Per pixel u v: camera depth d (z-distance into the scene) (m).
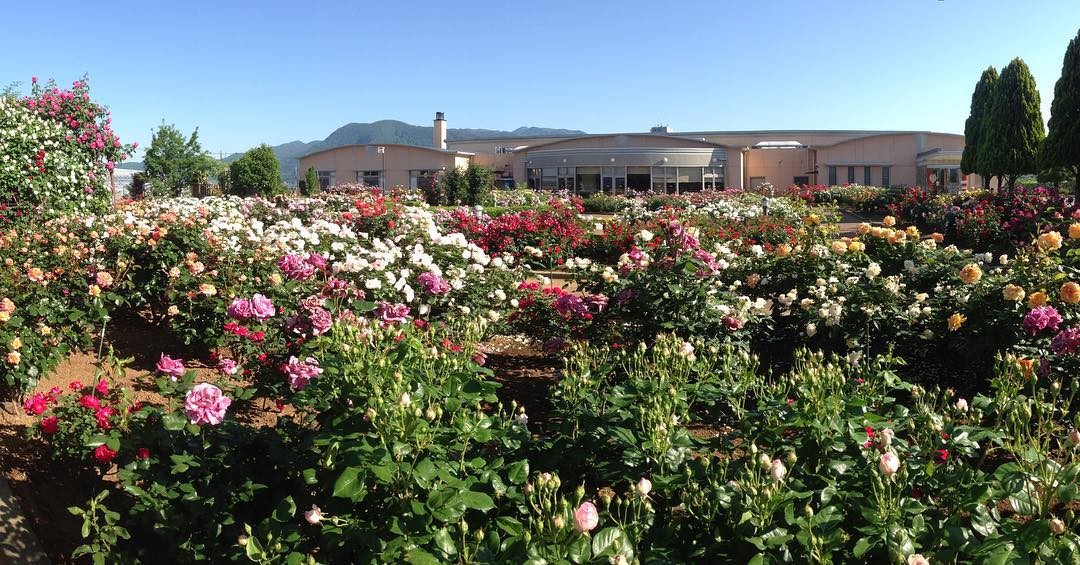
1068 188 26.52
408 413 2.43
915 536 2.05
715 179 39.97
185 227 6.30
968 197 18.89
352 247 7.88
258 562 2.31
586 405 3.27
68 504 3.48
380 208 11.54
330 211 14.05
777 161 42.06
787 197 28.53
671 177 39.31
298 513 2.76
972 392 4.94
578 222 14.28
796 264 5.93
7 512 3.24
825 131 53.88
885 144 40.81
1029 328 4.19
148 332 5.95
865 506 2.18
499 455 2.87
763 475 2.45
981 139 25.14
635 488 2.28
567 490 3.00
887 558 2.06
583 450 2.96
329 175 43.56
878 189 29.66
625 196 33.78
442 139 55.00
